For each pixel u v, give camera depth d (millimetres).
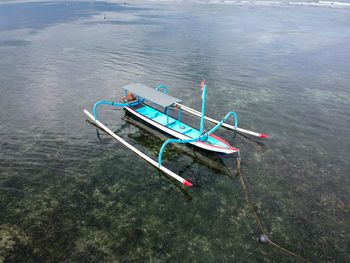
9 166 24359
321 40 71312
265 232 18531
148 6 144875
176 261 16359
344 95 39938
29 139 28516
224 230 18594
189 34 77500
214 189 22375
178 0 182250
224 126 32062
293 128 31672
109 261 16266
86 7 138500
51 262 16156
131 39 71125
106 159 25797
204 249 17172
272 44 67562
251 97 39500
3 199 20750
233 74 48250
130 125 32594
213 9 132000
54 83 43188
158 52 60000
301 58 56750
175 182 22984
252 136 30125
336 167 25141
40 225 18609
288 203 21016
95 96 39094
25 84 42594
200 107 36562
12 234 17875
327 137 29922
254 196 21672
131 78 45656
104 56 56938
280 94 40469
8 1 170250
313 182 23234
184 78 46125
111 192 21703
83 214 19562
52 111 34594
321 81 45156
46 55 57562
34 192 21516
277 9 133250
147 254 16734
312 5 149000
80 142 28391
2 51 60062
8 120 32031
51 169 24172
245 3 160125
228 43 68250
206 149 26391
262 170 24719
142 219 19266
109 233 18094
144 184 22672
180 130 28312
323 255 17016
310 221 19453
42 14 113812
